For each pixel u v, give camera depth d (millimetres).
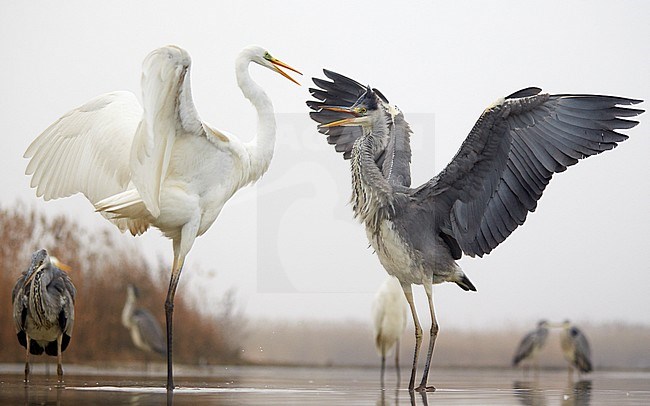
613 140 11383
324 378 17953
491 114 11273
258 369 24109
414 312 12508
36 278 13922
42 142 12781
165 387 12625
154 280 26469
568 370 27672
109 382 14141
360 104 12992
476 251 12047
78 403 9375
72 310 14266
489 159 11578
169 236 12602
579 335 25172
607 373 26500
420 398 11047
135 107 12953
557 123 11438
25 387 12242
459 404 10016
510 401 10656
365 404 9805
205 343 26188
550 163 11469
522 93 11312
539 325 27031
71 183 12836
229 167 12578
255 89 13625
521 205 11680
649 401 10828
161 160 11547
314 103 14633
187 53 11062
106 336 25547
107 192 12711
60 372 14383
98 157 12672
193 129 11859
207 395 11016
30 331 14055
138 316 24156
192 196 12219
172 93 11266
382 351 19047
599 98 11383
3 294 23828
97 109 12836
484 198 11820
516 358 26719
